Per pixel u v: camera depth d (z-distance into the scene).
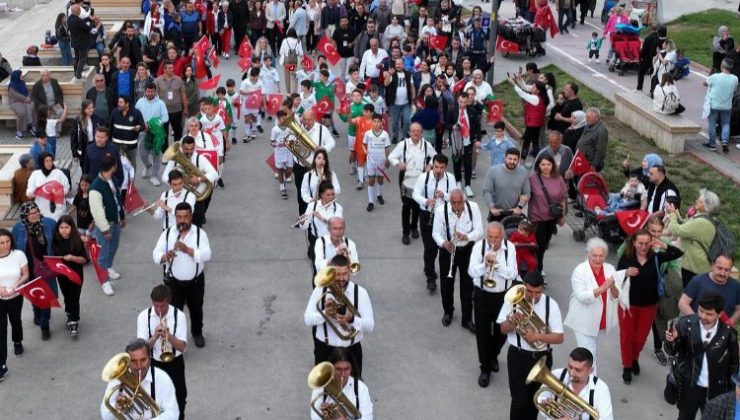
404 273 12.54
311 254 10.84
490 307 9.34
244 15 26.12
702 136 18.58
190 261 9.84
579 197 13.61
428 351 10.44
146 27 23.27
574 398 6.71
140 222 14.27
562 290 11.89
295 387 9.68
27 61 21.75
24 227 10.34
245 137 18.48
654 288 9.32
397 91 17.75
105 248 11.94
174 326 8.01
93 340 10.66
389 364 10.14
